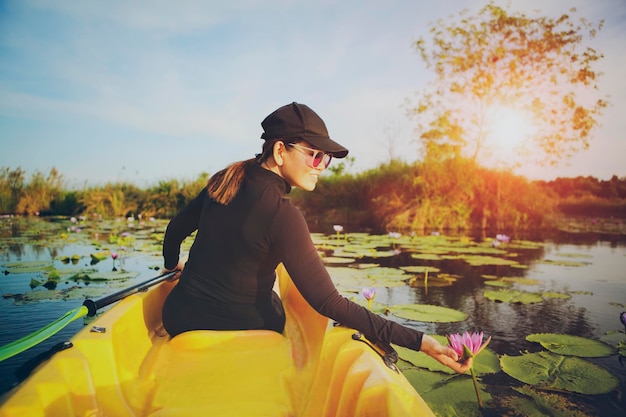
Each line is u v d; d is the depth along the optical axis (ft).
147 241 23.36
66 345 3.89
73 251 19.25
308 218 41.42
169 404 3.65
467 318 9.12
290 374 4.32
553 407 5.14
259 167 4.68
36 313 9.01
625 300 10.75
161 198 46.42
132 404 3.80
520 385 5.77
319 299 4.28
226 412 3.54
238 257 4.56
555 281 13.30
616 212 56.39
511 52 35.04
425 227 31.99
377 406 3.12
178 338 4.51
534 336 7.68
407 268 15.37
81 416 3.34
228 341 4.46
